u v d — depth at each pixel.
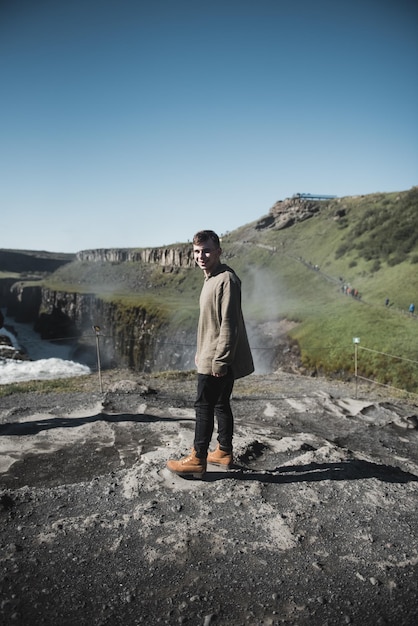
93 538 2.60
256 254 108.94
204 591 2.18
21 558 2.41
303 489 3.21
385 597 2.14
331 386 11.97
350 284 61.50
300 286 70.50
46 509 2.96
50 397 8.05
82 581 2.24
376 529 2.74
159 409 6.49
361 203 113.56
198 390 3.24
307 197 138.75
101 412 6.06
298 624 1.97
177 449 4.00
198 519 2.79
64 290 120.06
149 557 2.43
